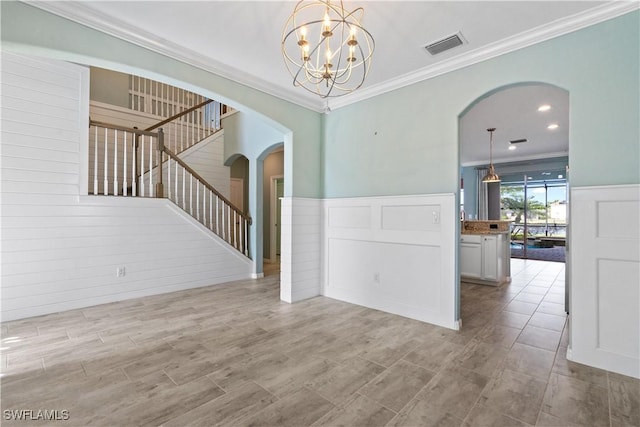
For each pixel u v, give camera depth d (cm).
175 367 221
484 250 480
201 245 471
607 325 216
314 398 185
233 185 743
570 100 234
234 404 179
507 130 535
